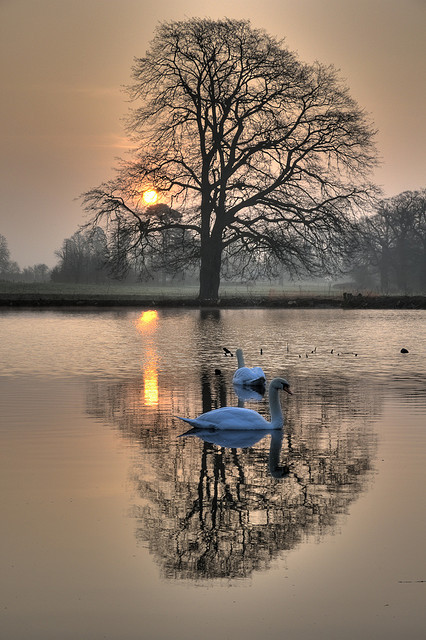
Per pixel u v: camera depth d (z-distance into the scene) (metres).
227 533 6.83
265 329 33.59
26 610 5.39
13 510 7.51
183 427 11.88
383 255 109.31
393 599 5.53
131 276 126.75
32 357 22.12
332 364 20.59
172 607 5.42
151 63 54.97
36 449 10.19
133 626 5.15
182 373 18.80
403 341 27.55
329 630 5.09
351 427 11.77
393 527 6.96
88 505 7.65
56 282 122.12
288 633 5.05
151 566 6.13
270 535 6.79
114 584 5.79
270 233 55.41
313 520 7.19
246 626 5.14
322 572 5.99
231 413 11.76
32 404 13.91
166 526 7.04
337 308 54.56
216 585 5.77
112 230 55.69
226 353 23.11
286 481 8.58
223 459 9.65
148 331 32.19
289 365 20.42
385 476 8.76
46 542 6.63
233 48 53.62
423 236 107.69
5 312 47.94
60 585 5.78
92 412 13.15
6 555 6.36
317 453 9.98
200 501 7.79
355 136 55.91
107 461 9.52
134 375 18.27
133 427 11.82
